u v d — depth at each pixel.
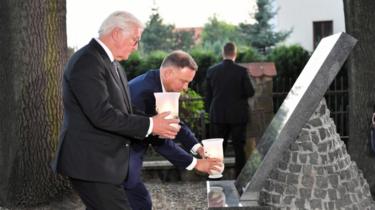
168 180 7.14
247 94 6.65
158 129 2.92
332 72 3.48
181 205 6.00
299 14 16.52
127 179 3.34
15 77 5.59
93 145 2.86
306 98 3.45
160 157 7.82
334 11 16.36
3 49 5.62
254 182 3.35
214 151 3.38
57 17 5.62
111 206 2.90
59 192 5.81
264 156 3.42
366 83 5.82
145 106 3.56
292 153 3.74
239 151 6.75
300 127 3.44
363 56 5.80
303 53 9.48
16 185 5.70
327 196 3.62
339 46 3.48
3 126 5.70
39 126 5.64
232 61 6.70
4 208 5.63
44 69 5.58
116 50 2.98
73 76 2.79
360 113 5.87
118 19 2.95
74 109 2.89
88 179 2.84
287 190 3.66
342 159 3.81
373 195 5.71
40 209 5.60
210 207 3.20
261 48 16.14
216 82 6.70
